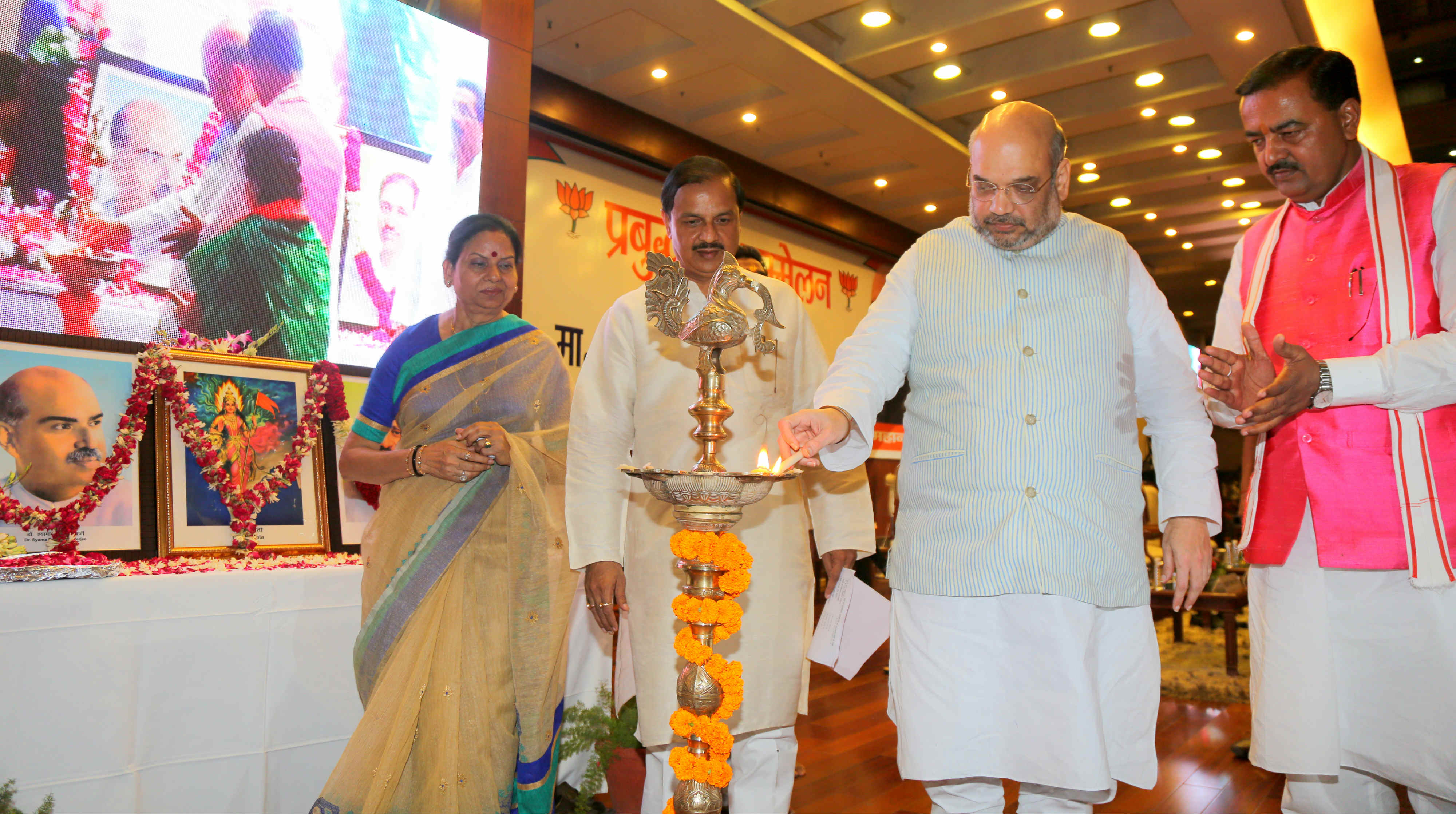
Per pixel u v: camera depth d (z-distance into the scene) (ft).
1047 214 5.36
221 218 8.90
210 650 6.51
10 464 7.20
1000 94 25.12
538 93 23.21
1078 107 25.98
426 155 10.59
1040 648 5.12
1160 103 24.90
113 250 8.19
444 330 7.87
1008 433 5.27
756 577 6.68
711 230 6.62
